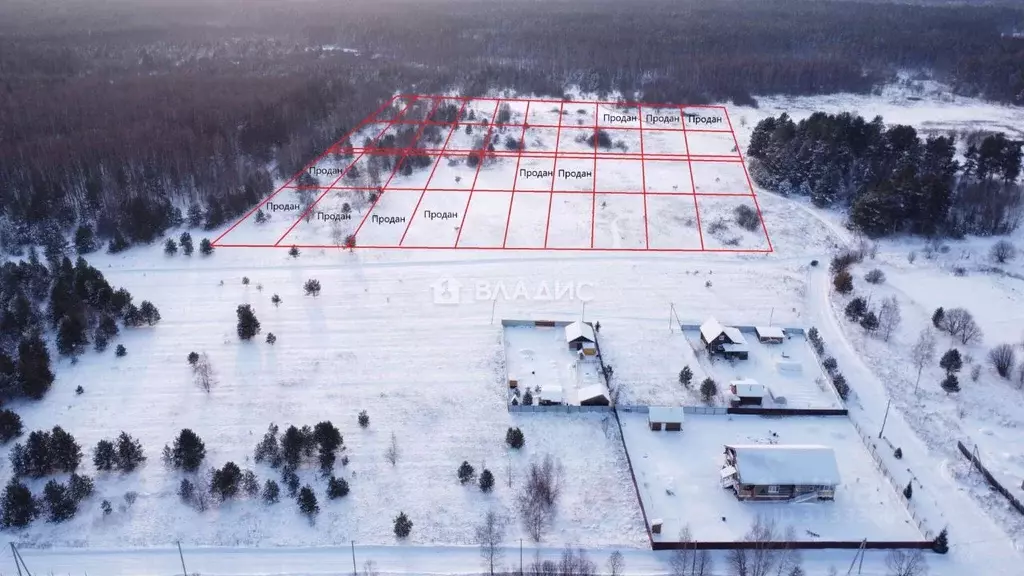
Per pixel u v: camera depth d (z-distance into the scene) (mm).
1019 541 51531
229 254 92625
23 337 72312
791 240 99000
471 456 59906
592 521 53719
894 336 75625
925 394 66875
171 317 78188
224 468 54562
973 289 84688
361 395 66688
